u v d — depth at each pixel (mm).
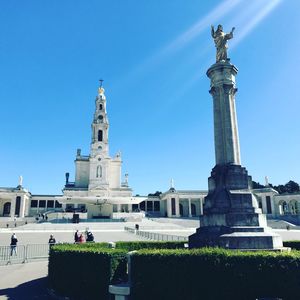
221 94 19203
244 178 17797
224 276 10828
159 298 11289
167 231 47688
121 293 11711
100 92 97688
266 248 15047
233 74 19812
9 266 21891
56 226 52219
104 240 35312
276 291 10531
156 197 96250
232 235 15438
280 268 10664
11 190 83812
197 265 11094
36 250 27484
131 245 20953
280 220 67125
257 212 16938
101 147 92562
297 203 82562
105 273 12336
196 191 90562
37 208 91500
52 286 14516
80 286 13023
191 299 10938
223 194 17281
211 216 17078
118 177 94062
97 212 71375
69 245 16422
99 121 94688
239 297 10633
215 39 20516
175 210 87375
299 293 10438
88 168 94562
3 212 91125
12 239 26250
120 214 73750
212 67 19656
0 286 16016
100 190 88750
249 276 10711
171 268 11320
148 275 11547
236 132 18859
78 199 64750
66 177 95125
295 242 19547
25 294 14469
